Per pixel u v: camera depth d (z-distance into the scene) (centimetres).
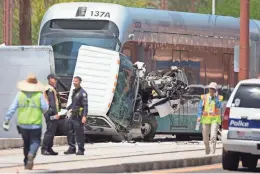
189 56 9362
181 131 9225
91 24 8594
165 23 9112
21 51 8338
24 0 11225
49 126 6625
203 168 6334
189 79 9338
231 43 9875
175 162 6325
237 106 6056
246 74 8444
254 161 6500
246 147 5984
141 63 8644
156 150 7294
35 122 5200
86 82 8238
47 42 8694
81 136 6612
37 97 5216
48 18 8750
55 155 6594
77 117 6612
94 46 8519
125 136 8556
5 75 8388
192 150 7419
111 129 8344
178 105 9050
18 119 5225
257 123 5966
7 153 6769
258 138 5956
